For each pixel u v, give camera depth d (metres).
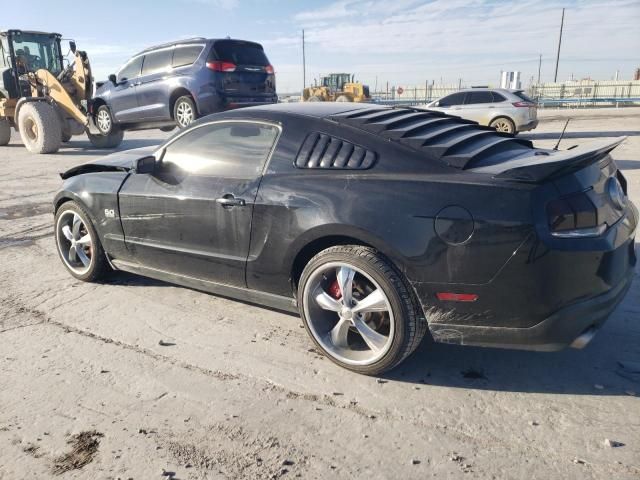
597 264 2.40
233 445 2.31
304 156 3.02
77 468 2.18
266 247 3.06
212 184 3.33
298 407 2.58
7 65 13.71
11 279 4.42
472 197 2.46
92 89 13.54
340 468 2.15
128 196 3.76
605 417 2.43
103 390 2.74
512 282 2.41
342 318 2.85
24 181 9.10
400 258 2.58
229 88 9.40
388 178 2.70
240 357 3.08
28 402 2.64
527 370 2.87
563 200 2.38
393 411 2.53
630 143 12.58
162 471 2.15
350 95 25.45
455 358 3.03
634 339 3.14
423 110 3.68
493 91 13.77
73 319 3.63
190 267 3.55
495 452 2.22
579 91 38.59
